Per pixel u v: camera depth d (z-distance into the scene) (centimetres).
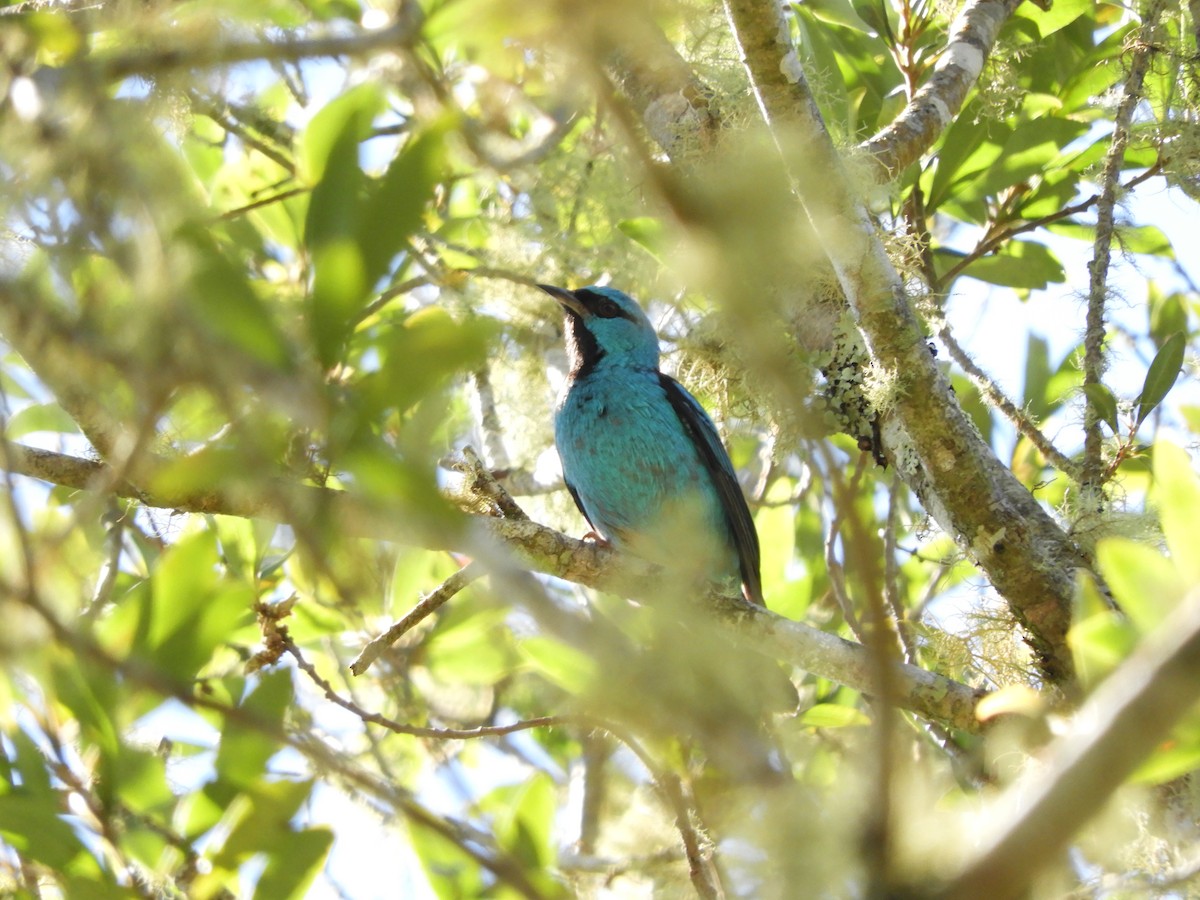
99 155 289
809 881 279
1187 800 557
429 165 310
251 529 880
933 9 1288
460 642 931
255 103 940
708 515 1184
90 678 424
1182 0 1076
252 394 298
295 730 507
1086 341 962
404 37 324
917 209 1220
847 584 1240
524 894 362
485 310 1119
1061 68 1354
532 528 886
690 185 257
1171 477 430
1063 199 1266
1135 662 283
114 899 472
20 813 480
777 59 703
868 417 921
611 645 300
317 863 481
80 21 342
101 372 311
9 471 340
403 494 299
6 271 303
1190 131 1048
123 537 1007
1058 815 269
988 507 838
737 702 300
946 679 838
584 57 263
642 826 528
